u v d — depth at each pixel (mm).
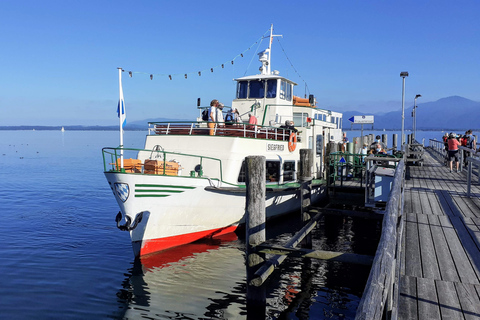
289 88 18172
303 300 8820
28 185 27672
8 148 83312
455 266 6312
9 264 10883
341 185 16484
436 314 4758
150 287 9328
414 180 16297
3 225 15648
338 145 21719
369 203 12078
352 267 10914
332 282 9875
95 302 8555
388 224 4547
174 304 8484
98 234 14359
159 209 11086
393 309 4316
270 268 7547
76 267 10672
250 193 7828
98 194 24016
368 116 25016
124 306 8391
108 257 11539
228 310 8227
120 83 11250
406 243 7484
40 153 67062
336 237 13664
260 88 17406
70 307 8320
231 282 9617
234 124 14086
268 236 13672
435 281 5742
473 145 21656
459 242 7543
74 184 28422
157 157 14086
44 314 8000
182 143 13805
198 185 11625
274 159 14742
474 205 10938
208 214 12344
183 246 12211
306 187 11703
